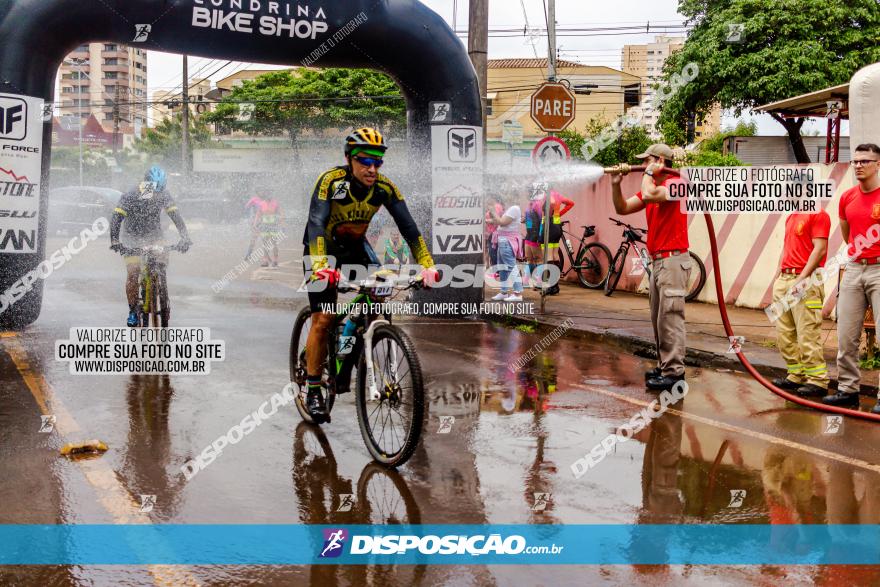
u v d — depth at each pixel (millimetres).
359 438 5445
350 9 9961
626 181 13836
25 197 9055
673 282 6914
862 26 24469
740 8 24000
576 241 15398
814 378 6719
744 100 24484
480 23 13516
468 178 10844
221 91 46406
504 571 3488
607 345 9227
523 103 54906
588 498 4363
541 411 6203
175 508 4176
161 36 9391
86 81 119125
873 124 7688
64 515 4062
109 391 6621
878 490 4492
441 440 5410
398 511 4164
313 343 5430
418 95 10727
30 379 6977
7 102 8820
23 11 8773
